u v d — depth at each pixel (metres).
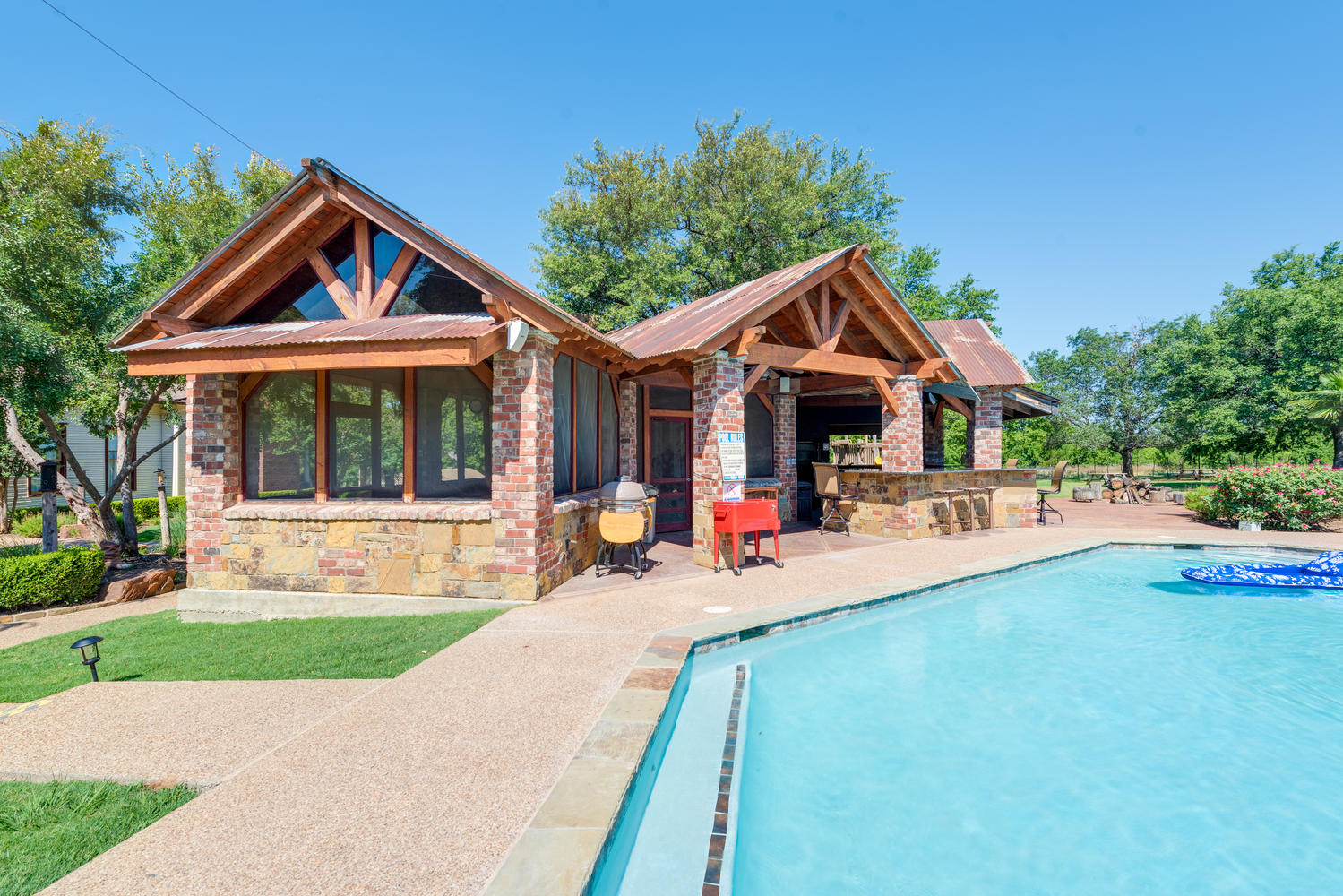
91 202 11.80
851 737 4.55
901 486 11.98
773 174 27.00
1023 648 6.39
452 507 7.15
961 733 4.63
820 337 10.54
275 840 2.65
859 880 3.04
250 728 3.96
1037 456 38.28
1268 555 10.82
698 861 2.95
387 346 6.35
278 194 7.25
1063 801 3.75
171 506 18.97
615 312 26.95
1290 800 3.76
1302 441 27.84
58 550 9.32
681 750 4.09
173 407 12.79
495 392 7.05
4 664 5.74
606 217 28.09
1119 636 6.74
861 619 7.06
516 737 3.65
